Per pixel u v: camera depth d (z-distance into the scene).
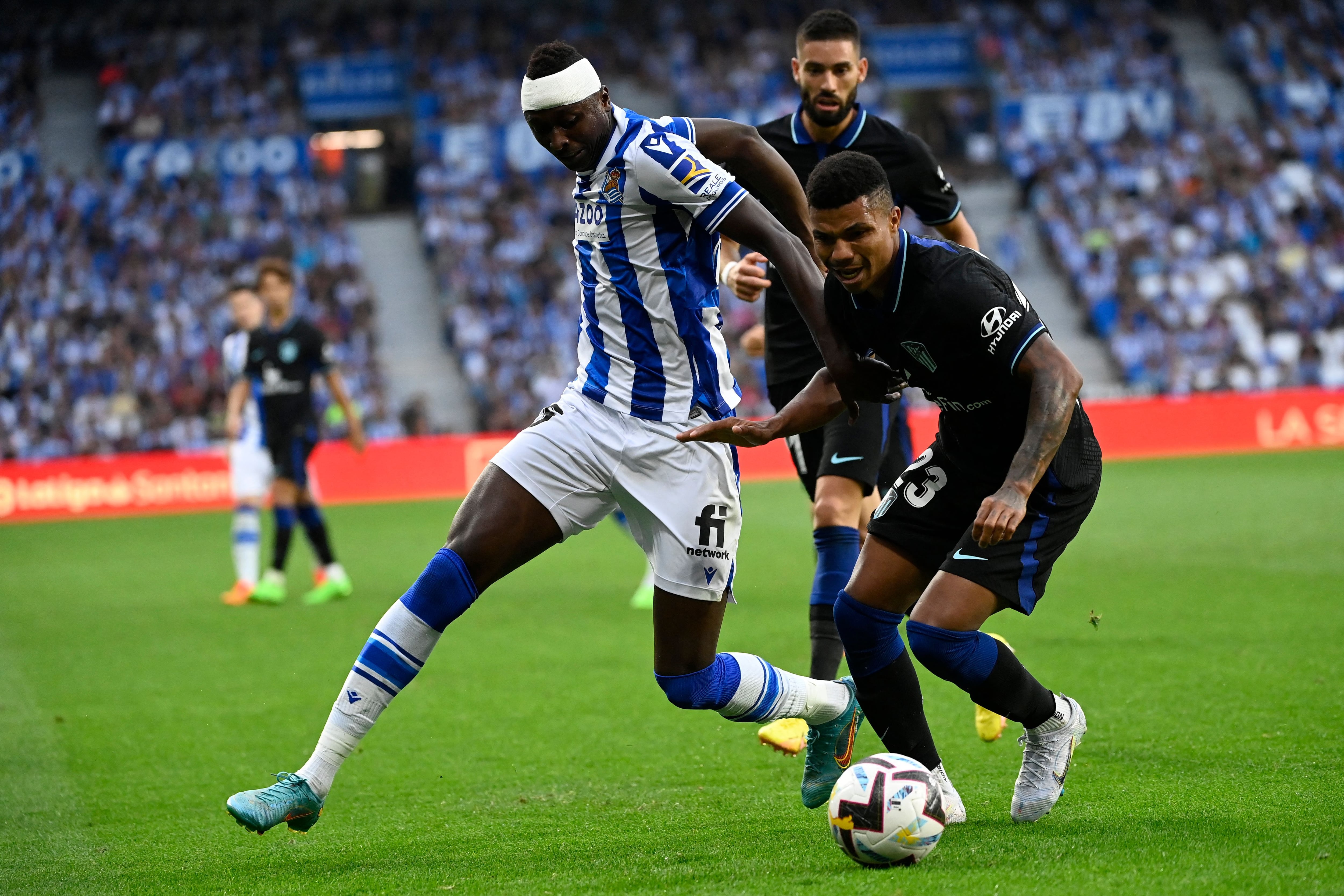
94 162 100.00
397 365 87.94
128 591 39.56
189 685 25.23
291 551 49.12
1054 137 102.31
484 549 13.99
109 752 19.91
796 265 13.52
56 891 13.05
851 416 14.07
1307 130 101.25
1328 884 11.07
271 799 13.34
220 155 97.00
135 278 86.31
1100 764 16.41
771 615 31.03
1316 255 91.44
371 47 106.69
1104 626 27.25
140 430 76.50
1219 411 74.31
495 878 12.72
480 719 21.33
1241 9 112.31
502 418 80.12
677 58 107.31
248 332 36.03
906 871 11.96
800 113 19.16
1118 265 90.88
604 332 14.27
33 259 87.00
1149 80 106.25
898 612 13.78
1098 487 13.64
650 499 14.14
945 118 106.88
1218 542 39.97
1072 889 11.15
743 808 15.28
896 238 12.80
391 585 39.53
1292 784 14.88
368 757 19.03
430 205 95.75
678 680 14.50
